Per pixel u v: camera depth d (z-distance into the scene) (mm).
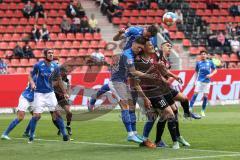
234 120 52031
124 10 92125
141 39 31875
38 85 36625
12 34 83250
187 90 72312
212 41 89000
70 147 34625
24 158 30281
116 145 35344
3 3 87750
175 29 90375
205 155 30359
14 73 73312
